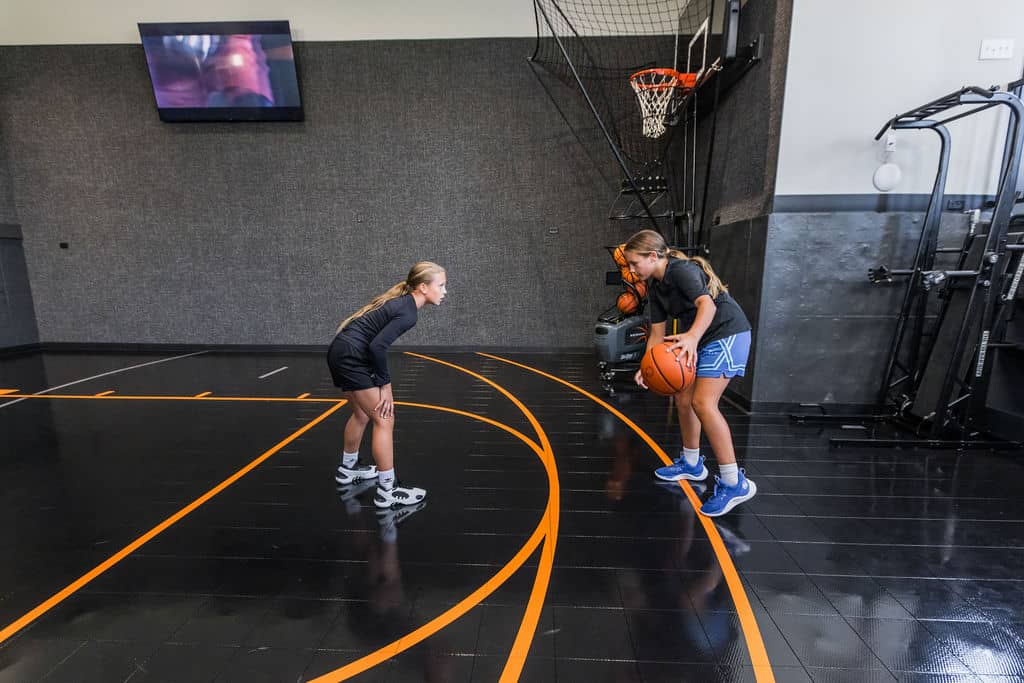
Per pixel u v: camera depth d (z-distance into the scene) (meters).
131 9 5.73
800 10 3.44
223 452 3.10
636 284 4.27
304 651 1.53
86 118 5.99
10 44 5.84
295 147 6.01
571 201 6.02
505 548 2.07
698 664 1.47
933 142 3.52
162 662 1.49
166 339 6.49
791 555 2.02
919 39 3.40
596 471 2.81
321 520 2.30
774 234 3.65
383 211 6.13
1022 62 3.36
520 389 4.58
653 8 5.55
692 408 2.46
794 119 3.58
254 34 5.56
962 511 2.36
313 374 5.17
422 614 1.68
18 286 6.28
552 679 1.42
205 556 2.02
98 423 3.64
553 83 5.77
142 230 6.25
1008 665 1.47
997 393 3.33
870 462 2.94
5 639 1.58
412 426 3.57
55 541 2.13
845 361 3.74
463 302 6.32
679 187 5.85
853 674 1.44
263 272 6.32
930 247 3.38
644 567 1.94
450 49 5.73
